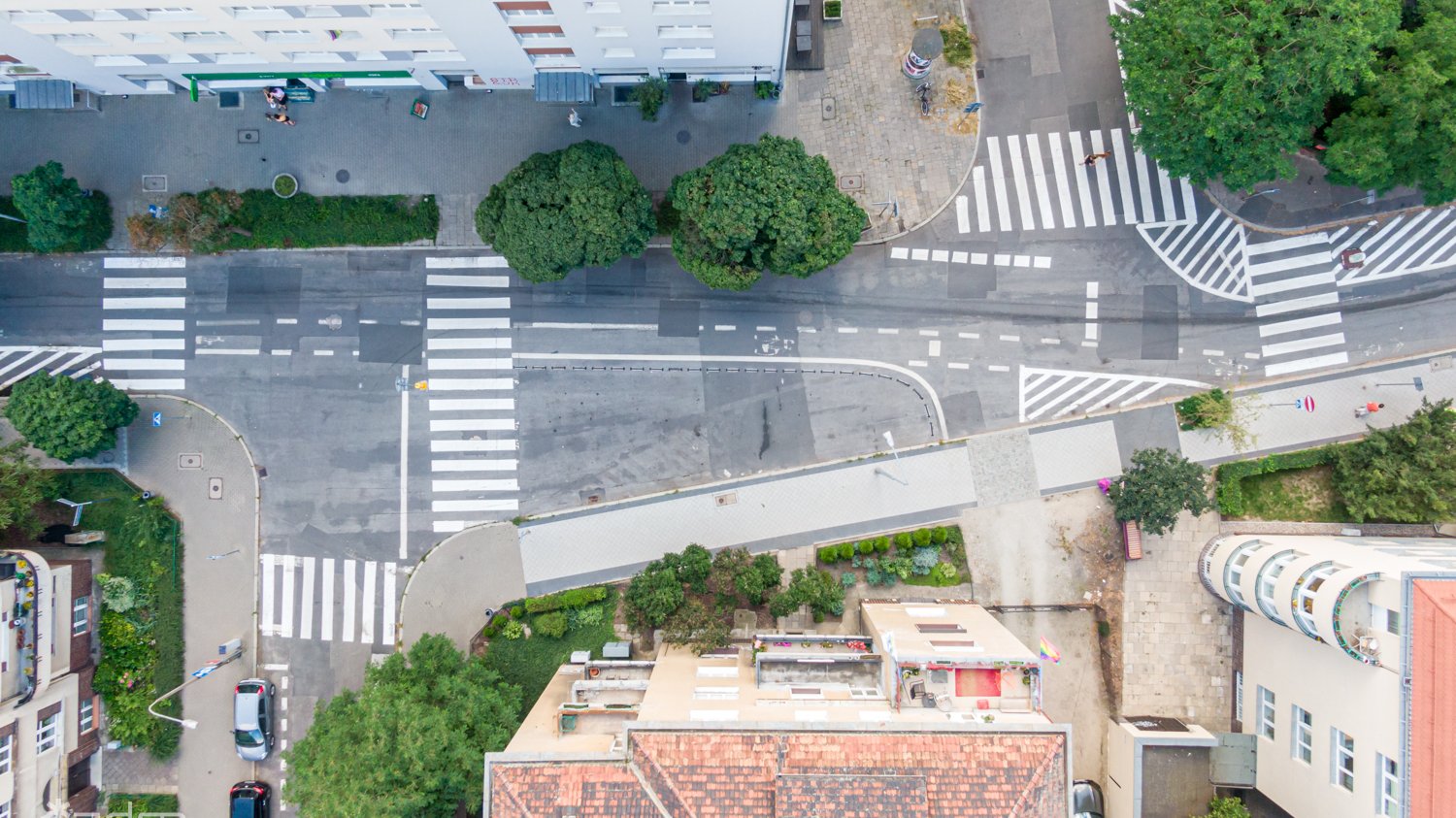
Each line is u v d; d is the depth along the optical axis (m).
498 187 41.91
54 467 47.31
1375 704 36.47
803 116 46.81
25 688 42.00
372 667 43.22
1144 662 46.78
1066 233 46.75
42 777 43.50
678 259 43.94
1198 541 46.81
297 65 43.47
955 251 46.94
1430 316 46.16
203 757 47.50
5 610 41.22
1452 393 45.91
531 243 40.44
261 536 47.50
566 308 47.34
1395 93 37.41
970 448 47.03
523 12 37.28
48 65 41.94
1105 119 46.47
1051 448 46.91
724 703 37.28
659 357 47.34
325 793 37.62
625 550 47.34
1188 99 37.84
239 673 47.53
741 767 34.62
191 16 36.88
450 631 47.50
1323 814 39.53
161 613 47.34
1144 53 39.84
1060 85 46.56
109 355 47.53
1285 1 35.25
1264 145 39.12
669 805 34.34
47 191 43.06
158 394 47.53
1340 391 46.28
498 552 47.50
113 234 47.41
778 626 47.03
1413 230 46.03
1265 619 44.34
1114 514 46.09
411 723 38.72
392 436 47.53
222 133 47.25
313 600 47.59
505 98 46.97
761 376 47.31
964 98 46.62
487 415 47.56
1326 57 35.59
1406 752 34.53
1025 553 46.94
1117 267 46.72
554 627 46.28
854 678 39.97
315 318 47.50
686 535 47.31
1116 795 45.59
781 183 39.03
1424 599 34.66
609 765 35.03
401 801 37.59
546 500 47.50
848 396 47.16
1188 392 46.69
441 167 47.06
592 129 46.88
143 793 47.47
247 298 47.53
